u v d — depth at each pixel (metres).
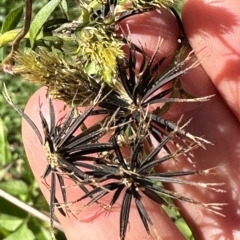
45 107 0.12
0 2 0.19
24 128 0.12
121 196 0.11
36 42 0.10
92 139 0.08
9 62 0.10
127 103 0.09
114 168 0.08
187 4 0.12
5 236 0.15
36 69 0.08
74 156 0.08
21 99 0.19
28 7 0.09
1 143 0.15
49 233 0.14
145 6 0.09
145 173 0.08
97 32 0.09
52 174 0.08
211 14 0.11
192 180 0.12
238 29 0.11
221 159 0.12
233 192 0.12
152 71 0.09
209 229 0.12
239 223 0.12
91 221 0.12
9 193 0.14
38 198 0.15
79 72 0.08
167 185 0.12
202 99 0.09
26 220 0.14
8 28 0.11
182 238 0.12
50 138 0.08
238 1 0.11
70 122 0.08
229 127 0.12
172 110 0.12
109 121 0.08
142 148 0.09
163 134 0.09
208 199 0.12
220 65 0.12
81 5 0.10
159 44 0.10
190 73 0.12
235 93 0.12
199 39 0.12
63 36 0.10
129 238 0.11
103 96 0.09
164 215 0.12
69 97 0.08
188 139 0.10
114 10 0.09
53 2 0.10
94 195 0.10
